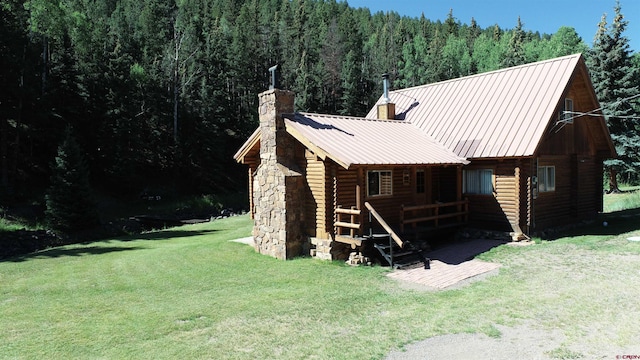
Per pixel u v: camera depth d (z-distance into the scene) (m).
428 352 7.62
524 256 14.55
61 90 38.19
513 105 18.95
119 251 19.47
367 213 15.55
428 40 104.56
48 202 27.58
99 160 39.28
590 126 21.52
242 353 7.79
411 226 17.22
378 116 22.86
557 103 17.66
